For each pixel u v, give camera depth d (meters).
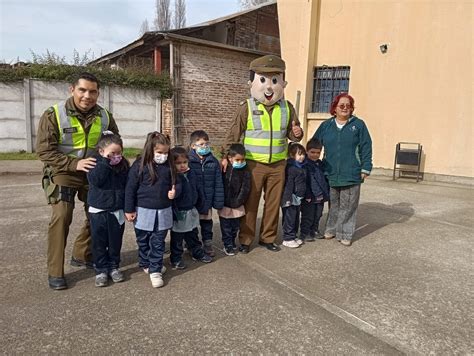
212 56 13.16
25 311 2.81
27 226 4.76
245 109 3.99
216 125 13.59
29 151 10.75
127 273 3.53
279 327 2.71
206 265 3.80
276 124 3.98
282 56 10.56
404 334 2.69
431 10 8.38
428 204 6.56
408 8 8.65
